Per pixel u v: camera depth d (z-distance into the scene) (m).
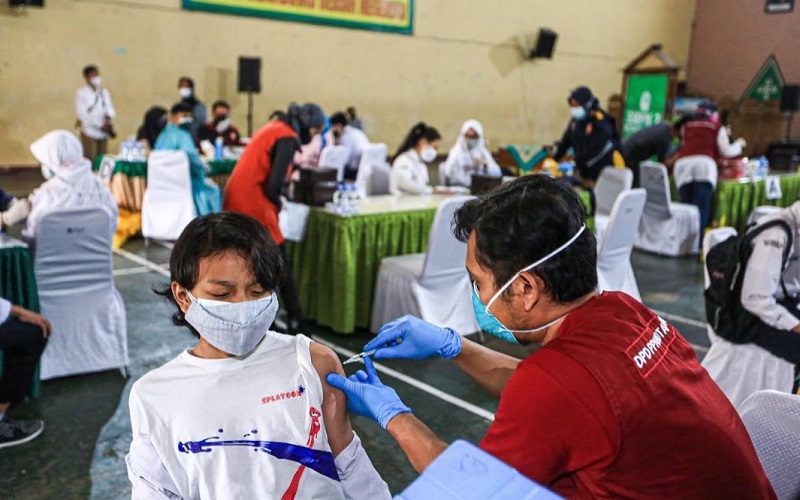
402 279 3.65
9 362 2.50
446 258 3.61
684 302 4.80
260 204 3.41
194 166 5.89
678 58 13.87
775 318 2.28
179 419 1.08
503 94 12.48
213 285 1.07
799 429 1.20
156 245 5.82
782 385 2.31
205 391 1.10
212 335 1.09
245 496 1.09
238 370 1.12
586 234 0.94
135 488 1.11
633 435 0.83
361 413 1.16
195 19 9.05
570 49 13.16
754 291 2.30
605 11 13.40
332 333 3.83
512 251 0.91
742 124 12.32
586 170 5.85
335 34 10.30
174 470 1.08
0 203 3.17
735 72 12.91
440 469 0.60
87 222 2.96
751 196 6.70
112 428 2.73
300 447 1.11
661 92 9.52
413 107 11.41
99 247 3.04
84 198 3.19
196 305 1.08
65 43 8.18
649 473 0.84
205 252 1.07
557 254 0.91
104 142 8.18
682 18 13.68
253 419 1.10
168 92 9.03
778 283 2.34
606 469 0.84
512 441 0.86
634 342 0.90
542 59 12.81
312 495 1.11
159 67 8.91
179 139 5.89
